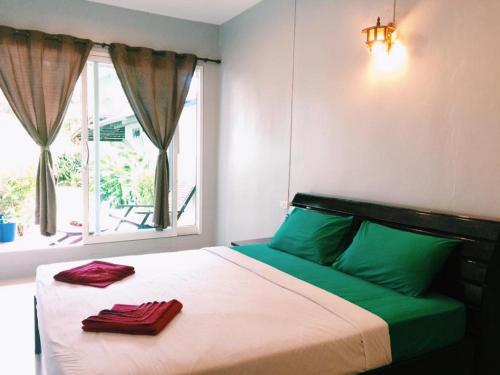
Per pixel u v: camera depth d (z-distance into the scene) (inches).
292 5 140.9
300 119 139.1
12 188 168.6
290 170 145.0
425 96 96.6
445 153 92.5
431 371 73.9
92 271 93.1
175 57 177.6
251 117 167.3
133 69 169.9
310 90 134.0
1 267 154.8
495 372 81.7
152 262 105.4
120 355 57.7
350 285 88.8
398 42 102.7
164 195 181.8
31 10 152.6
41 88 152.9
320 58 129.1
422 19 96.6
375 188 111.0
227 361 56.9
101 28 165.2
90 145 170.2
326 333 65.4
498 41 81.7
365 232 101.0
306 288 84.7
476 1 85.1
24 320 120.3
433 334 74.5
